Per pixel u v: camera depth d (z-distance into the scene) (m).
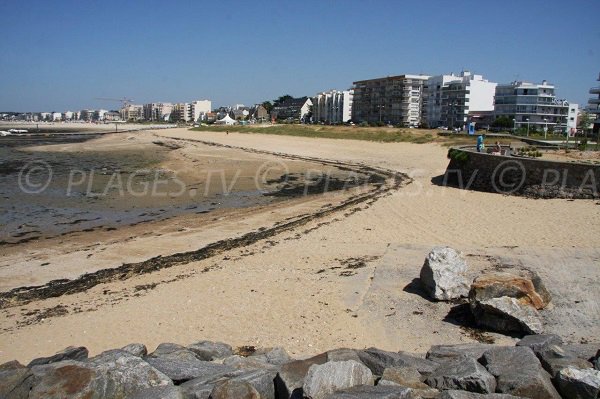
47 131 122.00
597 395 5.12
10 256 14.80
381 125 113.25
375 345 8.20
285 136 77.19
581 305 9.35
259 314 9.66
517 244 14.05
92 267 13.61
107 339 8.86
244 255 14.03
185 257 14.02
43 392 5.44
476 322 8.80
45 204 23.58
